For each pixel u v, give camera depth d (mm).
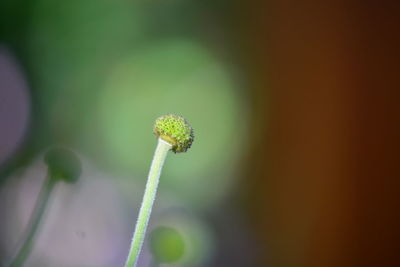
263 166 1284
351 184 1209
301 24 1275
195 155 1238
